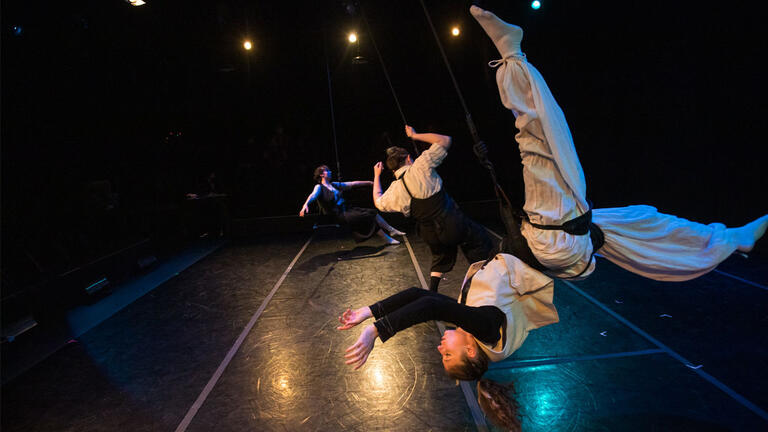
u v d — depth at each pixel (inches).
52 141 262.1
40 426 110.7
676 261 72.6
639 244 73.4
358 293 191.0
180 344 153.6
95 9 281.6
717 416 94.1
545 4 311.3
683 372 111.4
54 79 261.1
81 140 287.4
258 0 392.5
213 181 366.9
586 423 94.8
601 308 153.7
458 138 422.0
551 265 70.6
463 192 391.5
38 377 135.8
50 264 220.2
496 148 406.9
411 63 430.0
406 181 141.4
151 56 339.9
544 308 74.6
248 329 161.6
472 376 72.9
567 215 68.3
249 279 225.6
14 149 238.2
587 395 104.6
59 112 266.5
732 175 195.5
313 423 102.8
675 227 73.9
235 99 426.9
